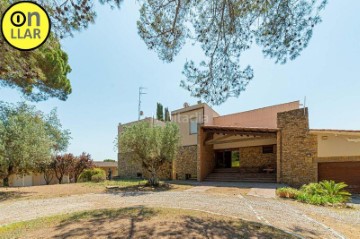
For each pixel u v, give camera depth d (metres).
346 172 12.74
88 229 5.11
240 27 5.84
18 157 11.87
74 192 12.76
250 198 10.21
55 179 26.77
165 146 14.91
